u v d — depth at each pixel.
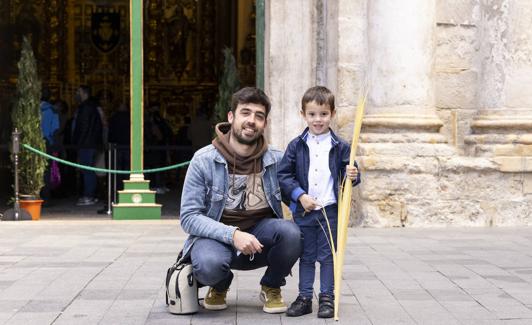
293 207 5.60
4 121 21.05
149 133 16.84
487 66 11.10
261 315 5.48
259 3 11.52
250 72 21.25
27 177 11.55
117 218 11.45
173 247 8.59
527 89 10.91
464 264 7.48
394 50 10.71
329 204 5.58
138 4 11.57
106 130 16.36
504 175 10.68
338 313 5.51
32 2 23.09
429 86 10.85
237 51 22.11
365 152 10.47
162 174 17.11
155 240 9.20
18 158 11.56
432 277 6.81
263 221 5.51
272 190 5.55
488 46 11.09
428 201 10.45
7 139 19.00
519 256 7.97
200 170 5.43
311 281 5.54
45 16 23.14
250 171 5.50
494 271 7.09
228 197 5.48
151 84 23.16
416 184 10.43
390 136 10.62
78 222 11.16
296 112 11.25
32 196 11.60
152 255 8.00
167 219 11.68
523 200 10.70
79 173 16.50
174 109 23.19
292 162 5.59
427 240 9.15
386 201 10.41
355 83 10.95
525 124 10.80
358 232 9.86
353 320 5.32
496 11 10.98
